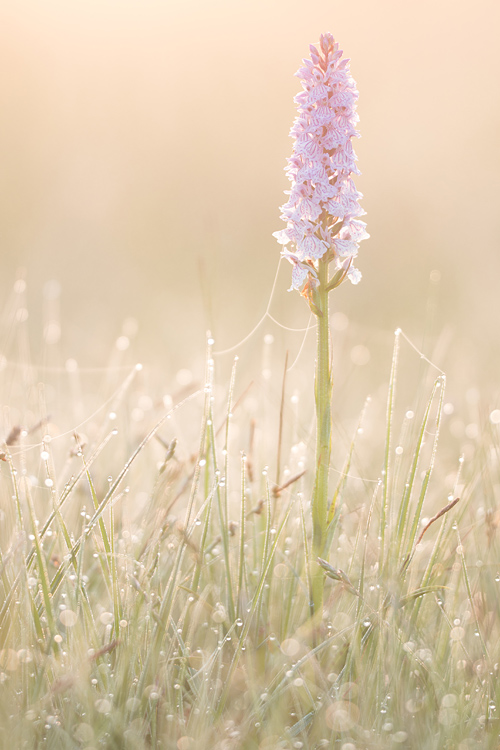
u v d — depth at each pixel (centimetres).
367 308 1345
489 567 428
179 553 352
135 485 536
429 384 624
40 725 314
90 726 306
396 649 340
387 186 1884
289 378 770
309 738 326
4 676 319
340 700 323
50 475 381
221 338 987
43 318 1171
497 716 330
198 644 387
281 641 371
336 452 635
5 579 366
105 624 376
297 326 1073
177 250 1706
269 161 1975
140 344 1016
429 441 616
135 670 346
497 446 536
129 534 394
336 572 329
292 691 343
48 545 436
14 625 346
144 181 1939
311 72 326
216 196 1891
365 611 359
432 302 614
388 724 313
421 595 350
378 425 754
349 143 325
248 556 439
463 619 387
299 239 325
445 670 355
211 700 338
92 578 415
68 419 678
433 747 305
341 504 397
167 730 328
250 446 460
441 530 378
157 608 363
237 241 1727
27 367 606
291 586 383
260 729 321
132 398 680
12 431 392
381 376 913
